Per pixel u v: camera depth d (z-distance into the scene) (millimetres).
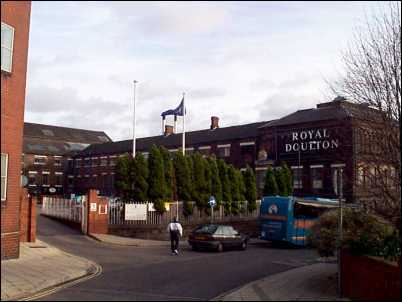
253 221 38250
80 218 32469
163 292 12867
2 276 14422
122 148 73062
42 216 40969
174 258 21750
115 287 13469
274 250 27891
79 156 79250
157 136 73562
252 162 53562
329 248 13953
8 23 17844
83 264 18203
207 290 13383
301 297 11922
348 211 14469
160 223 31828
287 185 42281
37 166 78000
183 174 34312
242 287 13641
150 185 32344
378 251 11859
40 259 18906
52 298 11641
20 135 18453
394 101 13484
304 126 47906
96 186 75438
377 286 10773
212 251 25938
